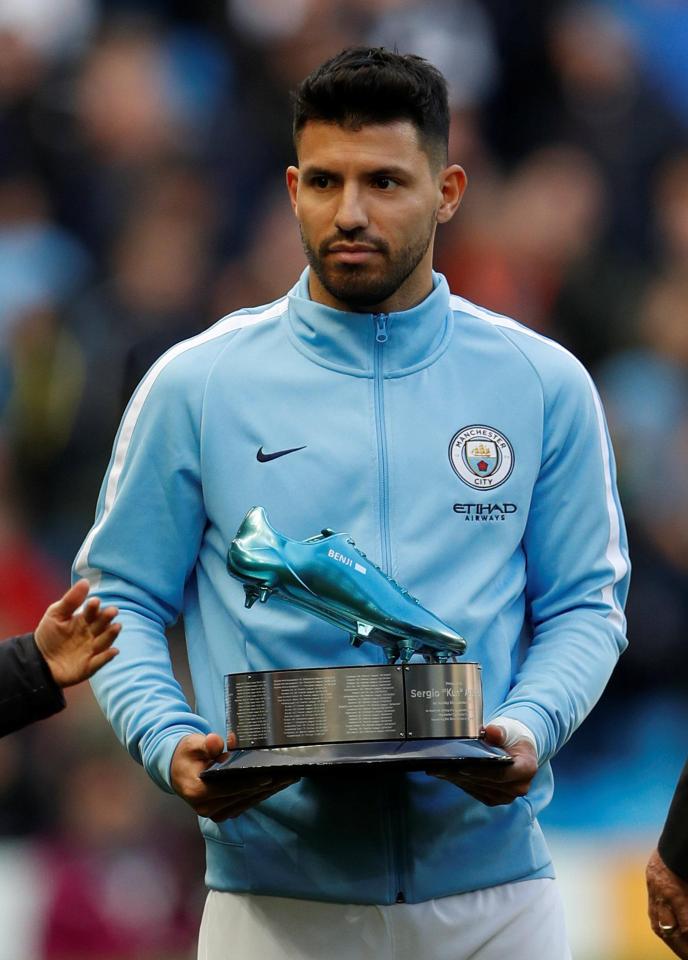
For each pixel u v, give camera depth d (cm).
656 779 2584
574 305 3097
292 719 1020
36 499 2752
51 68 3266
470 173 3256
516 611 1172
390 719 1017
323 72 1110
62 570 2708
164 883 2358
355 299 1130
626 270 3209
